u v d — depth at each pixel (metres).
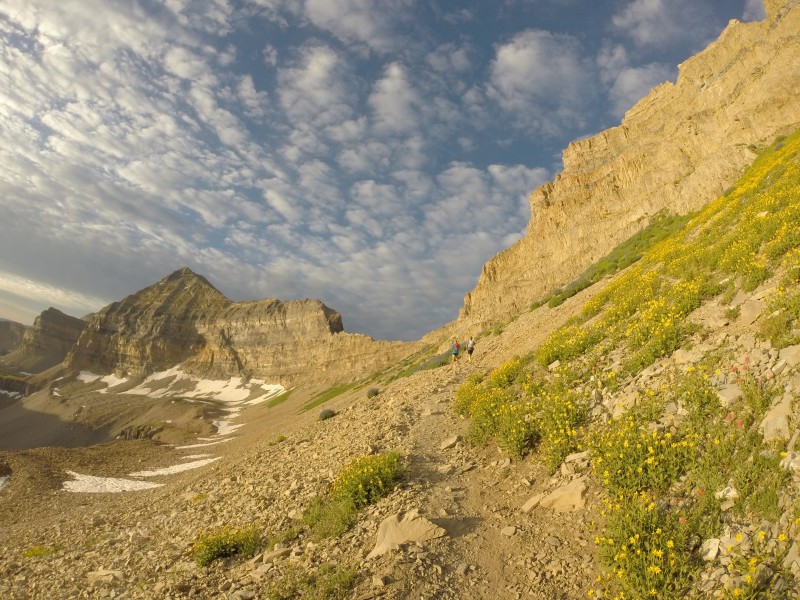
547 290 74.81
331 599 7.84
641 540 6.83
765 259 12.81
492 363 26.94
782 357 8.48
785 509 5.94
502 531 9.03
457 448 14.05
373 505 11.12
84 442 168.00
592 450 9.55
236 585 9.45
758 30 64.12
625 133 91.06
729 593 5.44
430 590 7.60
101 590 11.66
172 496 25.41
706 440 8.09
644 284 19.36
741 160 49.88
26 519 33.94
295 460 19.19
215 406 195.50
